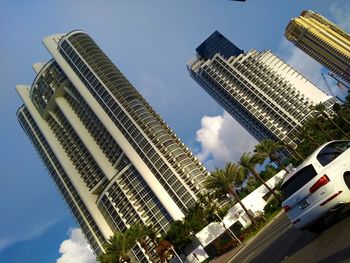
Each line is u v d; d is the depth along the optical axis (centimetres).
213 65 19325
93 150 14275
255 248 2258
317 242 855
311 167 830
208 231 7044
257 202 7325
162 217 12006
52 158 15975
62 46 15762
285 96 17200
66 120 15638
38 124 16225
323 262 663
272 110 17375
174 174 12044
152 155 12619
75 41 15625
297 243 1059
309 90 17000
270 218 4828
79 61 15150
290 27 19325
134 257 11950
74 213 15025
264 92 17712
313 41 18775
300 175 854
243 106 18125
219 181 6000
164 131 13175
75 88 15188
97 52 15525
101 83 14438
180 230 7881
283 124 17062
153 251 11456
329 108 16362
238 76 18475
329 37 18212
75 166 15175
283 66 17850
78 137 15162
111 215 13338
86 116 14912
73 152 15288
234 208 7212
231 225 7081
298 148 9538
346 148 848
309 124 9069
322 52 18925
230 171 6028
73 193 15075
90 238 14138
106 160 14062
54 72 15838
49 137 15850
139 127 13175
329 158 823
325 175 789
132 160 12862
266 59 18312
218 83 19038
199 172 12100
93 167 14612
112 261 6228
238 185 6250
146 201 12431
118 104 13825
